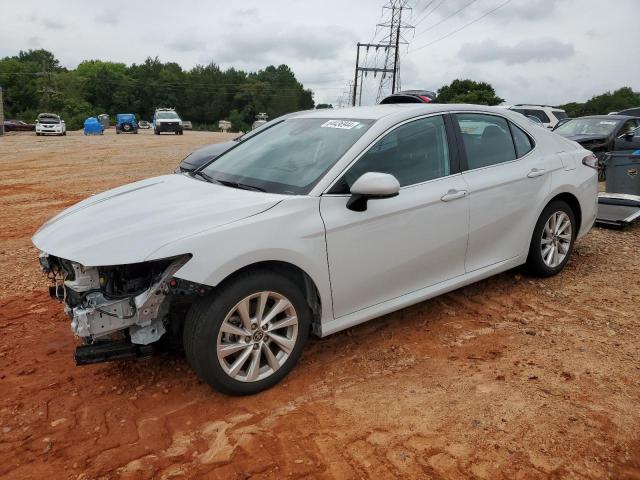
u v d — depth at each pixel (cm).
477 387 343
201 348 314
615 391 334
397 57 5094
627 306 462
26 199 1059
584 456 279
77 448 294
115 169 1566
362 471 271
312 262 345
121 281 319
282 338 346
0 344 411
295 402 334
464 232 426
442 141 425
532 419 308
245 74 16225
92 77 13150
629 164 766
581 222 538
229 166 432
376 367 373
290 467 275
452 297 488
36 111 10369
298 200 347
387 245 381
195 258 305
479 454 282
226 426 310
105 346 319
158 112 4212
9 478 273
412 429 303
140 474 273
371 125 397
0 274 570
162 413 325
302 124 450
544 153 499
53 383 358
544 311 455
